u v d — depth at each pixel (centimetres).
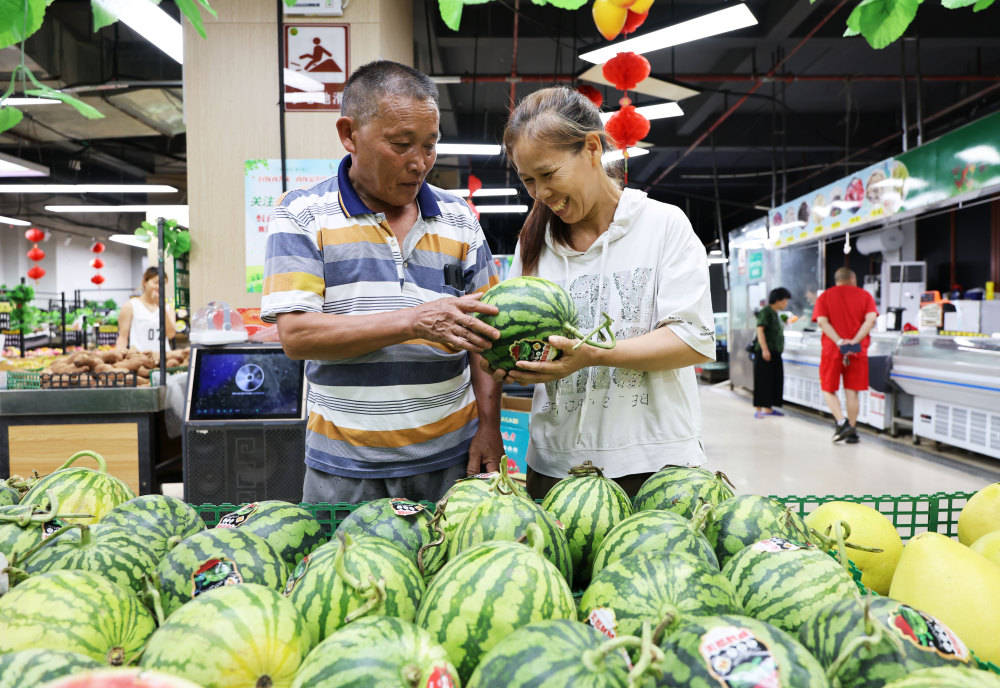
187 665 79
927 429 671
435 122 155
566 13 808
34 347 1217
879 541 129
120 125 902
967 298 985
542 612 86
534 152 150
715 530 121
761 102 1172
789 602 97
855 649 83
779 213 1132
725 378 1512
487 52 911
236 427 283
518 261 187
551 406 175
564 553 111
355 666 76
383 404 168
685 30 483
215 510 145
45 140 1076
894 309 952
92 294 2253
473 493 128
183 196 1642
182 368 461
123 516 125
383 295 168
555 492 132
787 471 596
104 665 87
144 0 417
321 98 382
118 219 1939
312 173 383
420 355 170
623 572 98
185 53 378
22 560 113
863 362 708
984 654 101
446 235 180
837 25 825
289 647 83
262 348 296
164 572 106
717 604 93
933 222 1352
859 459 639
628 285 169
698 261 164
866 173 854
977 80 960
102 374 360
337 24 381
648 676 76
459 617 86
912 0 158
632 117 403
